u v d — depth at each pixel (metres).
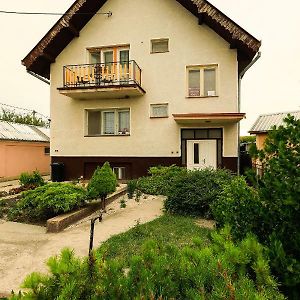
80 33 14.65
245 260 1.75
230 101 13.08
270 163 2.44
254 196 2.55
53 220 6.23
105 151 14.18
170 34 13.71
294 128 2.44
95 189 7.62
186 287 1.65
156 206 8.58
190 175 8.06
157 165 13.59
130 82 13.59
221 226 2.97
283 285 1.96
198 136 13.46
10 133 19.12
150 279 1.61
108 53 14.67
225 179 7.89
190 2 13.09
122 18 14.23
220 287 1.49
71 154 14.52
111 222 6.81
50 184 7.99
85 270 1.71
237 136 13.00
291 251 2.20
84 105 14.49
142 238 5.42
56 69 14.81
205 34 13.38
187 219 6.93
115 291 1.57
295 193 2.20
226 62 13.16
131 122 13.95
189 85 13.73
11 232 6.10
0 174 17.56
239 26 12.21
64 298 1.52
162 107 13.84
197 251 1.90
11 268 4.21
